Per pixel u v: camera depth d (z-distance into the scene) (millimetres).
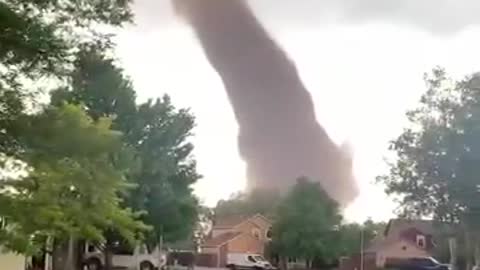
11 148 8523
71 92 11047
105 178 15648
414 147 34094
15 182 10602
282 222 68438
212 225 87688
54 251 30141
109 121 19328
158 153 47156
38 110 8719
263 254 78812
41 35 8062
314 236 67312
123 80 42750
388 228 71562
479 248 35906
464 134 32219
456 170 32375
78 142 8875
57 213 13078
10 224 10492
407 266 62031
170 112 48594
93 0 8812
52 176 12125
